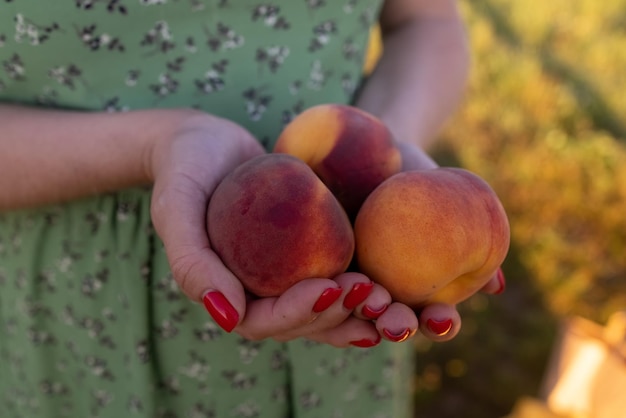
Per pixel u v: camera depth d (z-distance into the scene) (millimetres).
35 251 500
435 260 387
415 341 1095
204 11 471
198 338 509
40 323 524
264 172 389
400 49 604
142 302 494
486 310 1162
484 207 395
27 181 453
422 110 561
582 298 1194
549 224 1338
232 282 371
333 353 544
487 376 1055
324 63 522
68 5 441
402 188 397
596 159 1444
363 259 403
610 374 744
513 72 1696
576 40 1957
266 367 527
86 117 455
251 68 499
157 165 425
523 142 1518
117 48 465
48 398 548
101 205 480
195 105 496
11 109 470
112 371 526
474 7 2029
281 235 376
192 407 532
